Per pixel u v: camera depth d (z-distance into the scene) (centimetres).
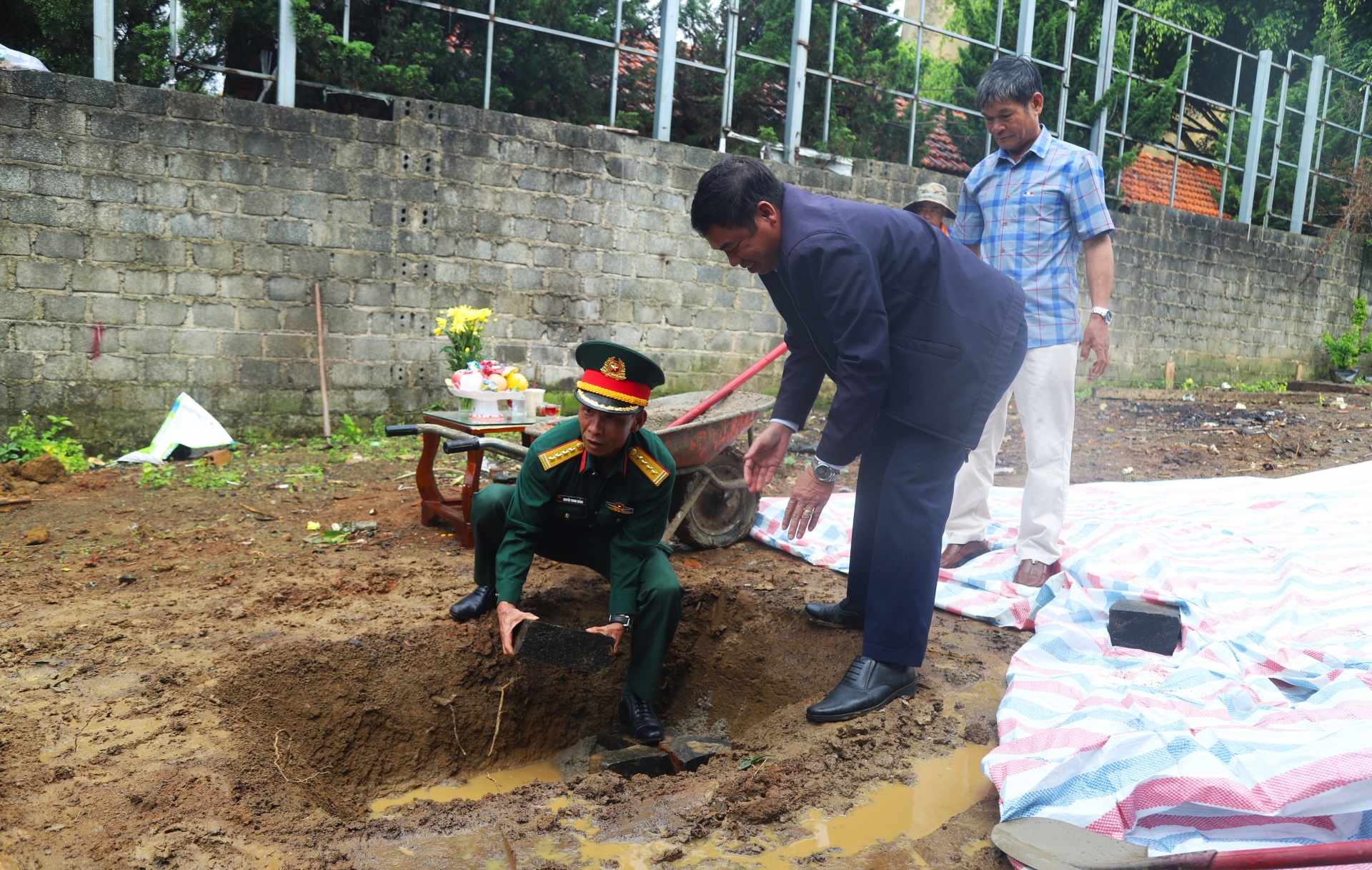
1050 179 389
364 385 718
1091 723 246
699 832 229
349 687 318
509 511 325
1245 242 1244
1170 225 1162
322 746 305
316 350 698
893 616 289
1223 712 262
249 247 671
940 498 289
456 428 456
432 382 739
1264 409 1008
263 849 216
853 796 243
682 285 834
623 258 805
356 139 695
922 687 304
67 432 638
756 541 475
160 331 654
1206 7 1454
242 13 686
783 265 269
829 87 912
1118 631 330
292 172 678
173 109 640
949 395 280
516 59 822
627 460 314
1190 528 440
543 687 360
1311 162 1402
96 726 262
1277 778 210
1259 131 1287
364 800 307
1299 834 205
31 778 232
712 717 376
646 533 322
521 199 757
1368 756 206
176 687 288
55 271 623
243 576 397
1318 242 1335
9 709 269
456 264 739
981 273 290
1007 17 1087
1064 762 225
